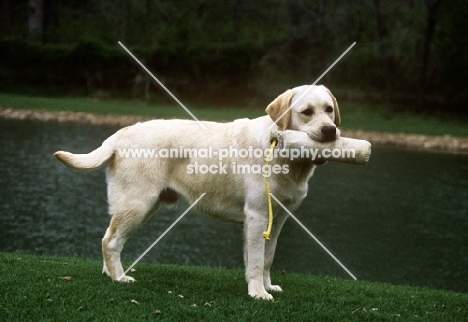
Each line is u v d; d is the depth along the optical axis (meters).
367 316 6.60
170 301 6.59
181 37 40.06
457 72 38.34
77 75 39.12
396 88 40.78
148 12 48.31
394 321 6.55
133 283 7.19
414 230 14.73
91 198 16.23
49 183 17.67
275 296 7.14
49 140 24.98
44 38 46.03
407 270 11.91
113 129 29.45
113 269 7.21
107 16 49.62
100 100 37.59
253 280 6.96
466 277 11.58
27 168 19.50
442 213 16.41
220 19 48.50
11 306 6.20
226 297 6.90
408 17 43.97
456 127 33.91
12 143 23.88
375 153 27.12
